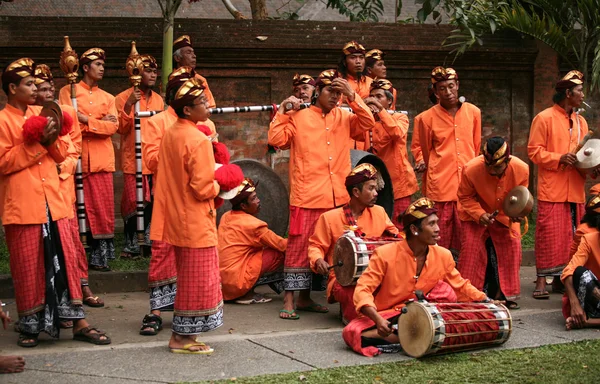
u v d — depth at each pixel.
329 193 7.86
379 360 6.04
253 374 5.66
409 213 6.41
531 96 12.60
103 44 10.88
